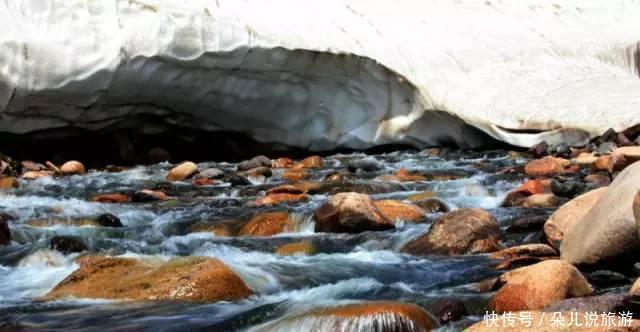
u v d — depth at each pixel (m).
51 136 11.30
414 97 11.74
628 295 4.25
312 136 12.20
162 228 7.37
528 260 5.68
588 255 5.29
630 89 12.20
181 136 12.09
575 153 10.71
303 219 7.14
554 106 11.57
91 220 7.51
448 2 13.92
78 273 5.44
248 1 11.95
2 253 6.32
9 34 10.41
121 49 10.52
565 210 6.21
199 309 4.86
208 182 9.91
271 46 10.97
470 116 11.44
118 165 11.81
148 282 5.20
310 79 11.53
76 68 10.45
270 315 4.63
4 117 10.68
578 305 4.21
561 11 14.52
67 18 10.66
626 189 5.34
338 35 11.74
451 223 6.27
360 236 6.67
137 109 11.29
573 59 13.16
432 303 4.69
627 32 14.42
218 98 11.35
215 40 10.84
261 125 11.95
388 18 12.75
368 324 4.12
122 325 4.62
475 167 10.34
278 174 10.43
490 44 12.73
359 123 12.11
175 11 10.84
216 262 5.29
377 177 9.81
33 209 8.07
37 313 4.90
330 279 5.56
